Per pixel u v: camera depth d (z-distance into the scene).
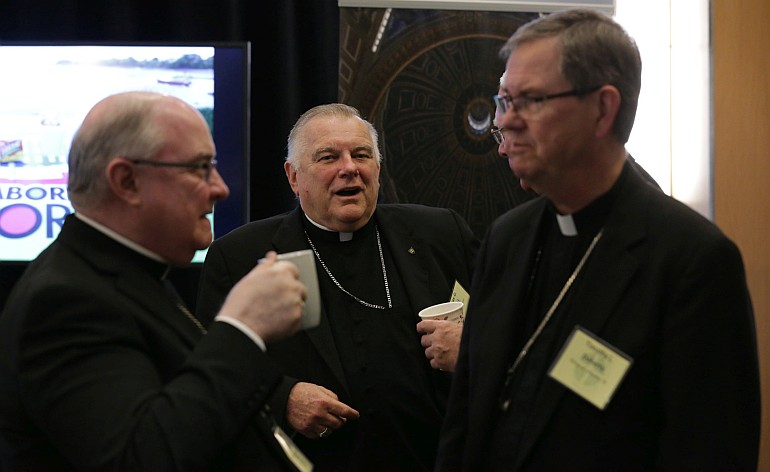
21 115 3.84
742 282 1.49
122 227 1.68
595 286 1.58
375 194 2.76
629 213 1.61
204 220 1.75
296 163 2.75
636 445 1.51
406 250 2.77
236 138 3.80
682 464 1.44
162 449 1.43
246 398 1.52
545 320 1.69
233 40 4.08
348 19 3.94
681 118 4.18
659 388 1.51
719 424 1.44
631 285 1.54
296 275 1.65
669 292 1.50
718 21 3.98
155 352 1.62
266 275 1.62
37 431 1.54
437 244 2.83
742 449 1.44
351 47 3.94
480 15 3.99
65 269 1.60
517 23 4.01
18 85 3.83
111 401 1.47
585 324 1.56
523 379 1.67
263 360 1.56
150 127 1.66
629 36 1.61
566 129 1.57
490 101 4.01
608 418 1.51
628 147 4.25
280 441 1.74
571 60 1.55
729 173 3.99
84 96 3.83
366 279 2.72
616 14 4.21
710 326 1.46
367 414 2.55
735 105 3.99
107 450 1.44
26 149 3.85
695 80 4.10
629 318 1.53
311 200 2.71
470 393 1.78
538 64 1.57
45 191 3.86
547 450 1.56
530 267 1.77
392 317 2.66
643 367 1.51
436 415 2.60
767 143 4.00
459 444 1.83
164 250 1.72
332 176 2.67
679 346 1.47
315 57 4.15
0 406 1.57
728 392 1.45
